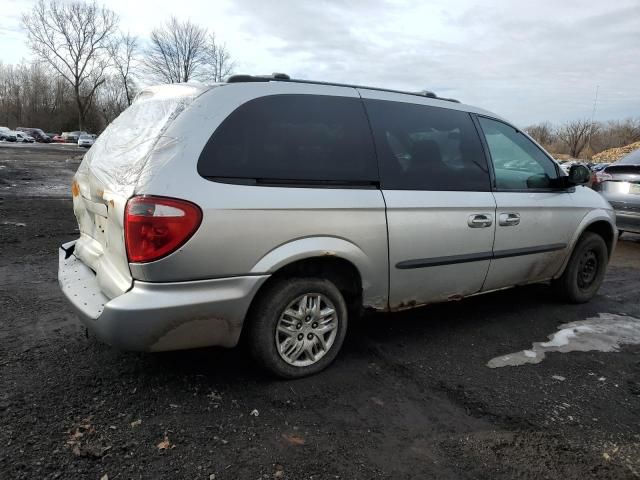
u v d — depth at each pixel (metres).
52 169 21.31
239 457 2.44
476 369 3.50
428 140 3.70
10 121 87.75
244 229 2.77
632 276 6.33
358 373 3.35
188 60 45.50
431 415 2.90
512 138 4.35
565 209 4.55
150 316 2.60
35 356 3.33
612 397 3.21
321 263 3.21
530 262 4.36
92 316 2.71
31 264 5.59
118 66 56.31
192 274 2.67
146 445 2.48
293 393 3.04
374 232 3.26
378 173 3.35
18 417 2.63
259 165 2.90
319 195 3.04
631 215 7.76
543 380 3.38
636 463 2.56
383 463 2.46
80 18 59.34
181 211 2.59
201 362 3.35
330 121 3.25
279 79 3.22
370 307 3.43
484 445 2.64
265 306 2.98
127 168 2.81
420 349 3.79
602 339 4.14
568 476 2.44
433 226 3.56
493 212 3.94
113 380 3.07
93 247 3.21
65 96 78.94
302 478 2.33
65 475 2.24
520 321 4.49
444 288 3.78
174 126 2.78
